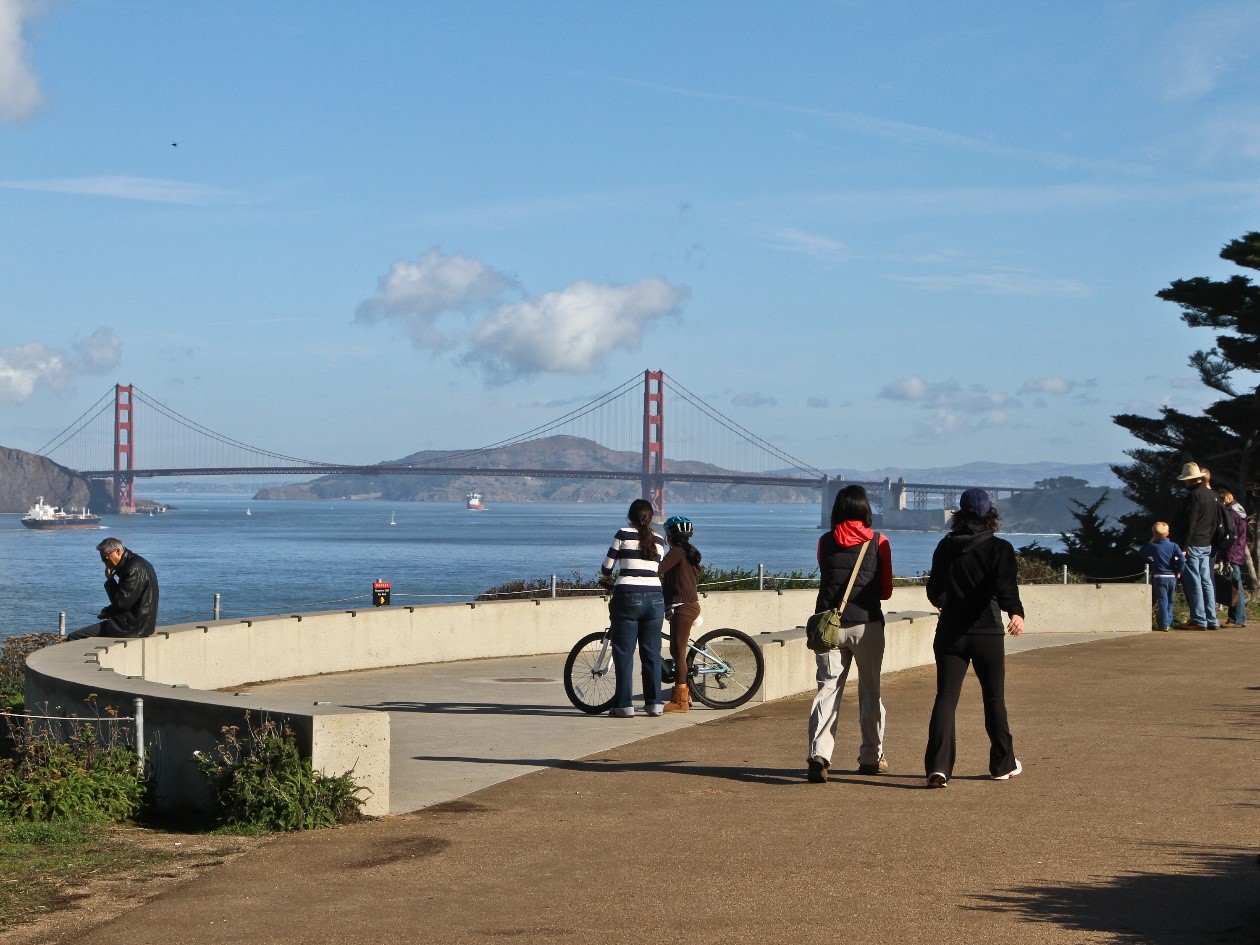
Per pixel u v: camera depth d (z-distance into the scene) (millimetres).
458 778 8695
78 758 8180
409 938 5395
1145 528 34906
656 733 10523
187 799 8133
